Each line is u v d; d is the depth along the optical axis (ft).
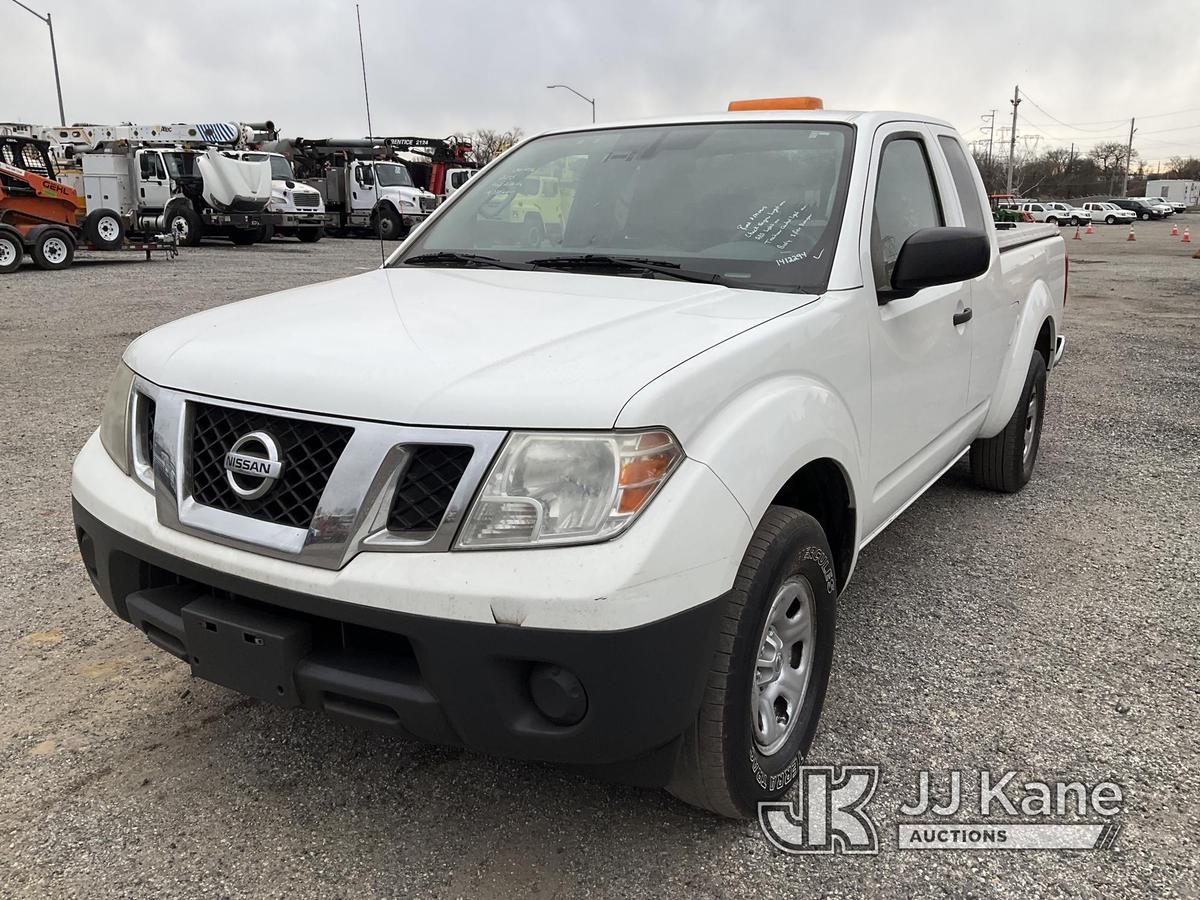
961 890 7.54
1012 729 9.74
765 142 11.10
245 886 7.45
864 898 7.44
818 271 9.45
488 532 6.51
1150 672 10.93
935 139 12.97
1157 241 116.26
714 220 10.42
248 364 7.52
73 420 21.42
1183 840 8.12
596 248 10.67
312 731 9.57
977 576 13.65
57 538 14.34
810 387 8.34
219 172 78.48
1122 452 20.45
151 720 9.69
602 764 6.89
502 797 8.57
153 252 74.43
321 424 6.97
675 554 6.56
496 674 6.51
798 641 8.62
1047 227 18.45
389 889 7.44
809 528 8.04
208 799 8.48
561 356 7.20
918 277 9.43
